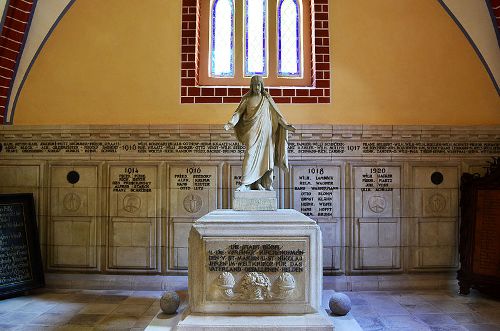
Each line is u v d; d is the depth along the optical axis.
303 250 4.54
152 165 6.90
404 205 6.90
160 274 6.83
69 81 7.09
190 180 6.88
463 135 6.91
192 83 7.07
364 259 6.84
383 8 7.13
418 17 7.12
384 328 5.05
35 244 6.69
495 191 6.42
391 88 7.08
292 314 4.47
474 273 6.35
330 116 7.04
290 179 6.88
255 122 5.09
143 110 7.05
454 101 7.09
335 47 7.10
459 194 6.92
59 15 7.05
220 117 7.03
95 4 7.11
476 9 6.91
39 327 5.05
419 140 6.95
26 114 7.09
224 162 6.88
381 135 6.90
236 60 7.40
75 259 6.89
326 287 6.66
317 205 6.87
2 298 6.22
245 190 5.08
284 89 7.07
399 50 7.11
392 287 6.70
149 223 6.86
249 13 7.51
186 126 6.87
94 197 6.91
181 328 4.26
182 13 7.13
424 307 5.83
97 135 6.93
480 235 6.42
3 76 6.92
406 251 6.87
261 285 4.46
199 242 4.54
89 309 5.73
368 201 6.88
